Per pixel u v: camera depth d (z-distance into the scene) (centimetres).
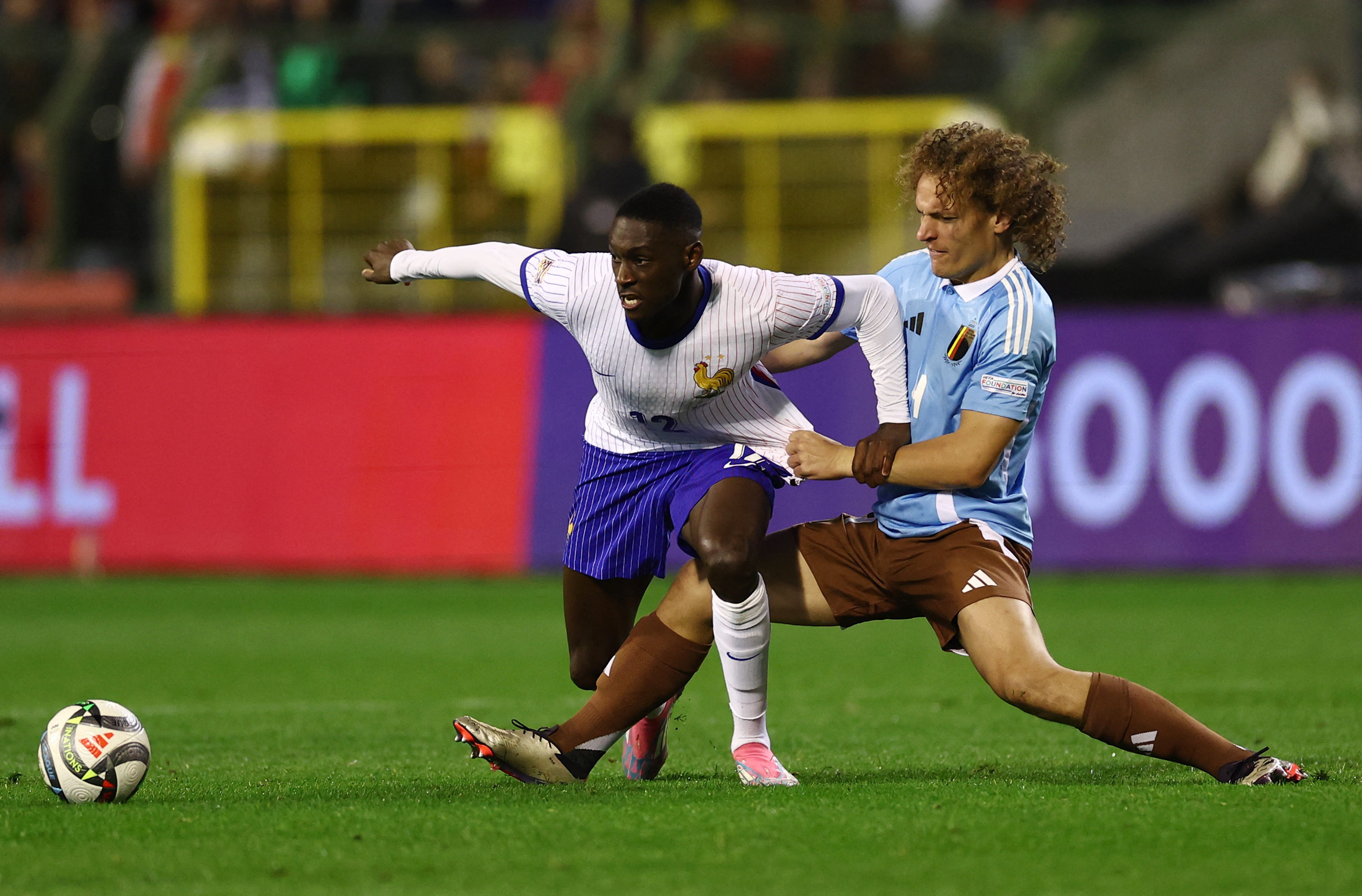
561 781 1513
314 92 5378
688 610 1522
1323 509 3959
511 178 5322
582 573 1639
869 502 3972
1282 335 3972
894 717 2128
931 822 1262
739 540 1478
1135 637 3016
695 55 5406
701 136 5272
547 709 2242
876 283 1534
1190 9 5478
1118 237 5000
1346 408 3947
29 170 5347
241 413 4194
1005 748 1830
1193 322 3994
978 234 1506
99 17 5788
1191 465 3988
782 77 5425
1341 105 4866
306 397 4181
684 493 1557
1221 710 2141
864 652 2955
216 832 1248
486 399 4131
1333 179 4769
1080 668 2608
